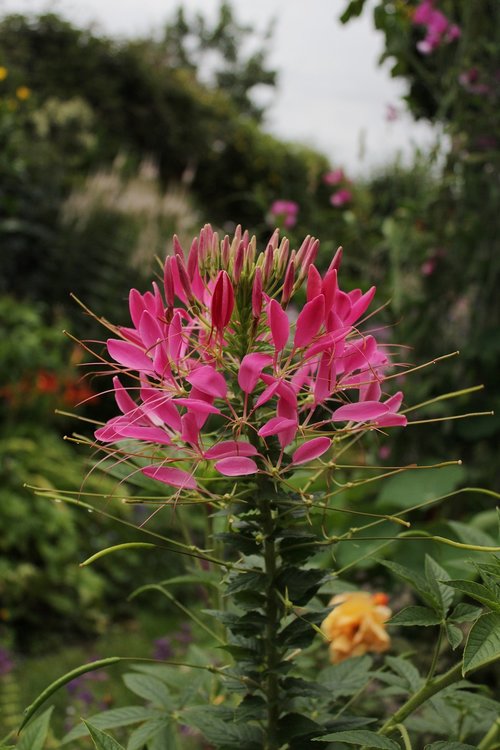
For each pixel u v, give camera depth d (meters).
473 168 3.60
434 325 3.66
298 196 5.01
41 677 3.63
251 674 1.05
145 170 8.85
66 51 10.38
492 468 3.44
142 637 4.44
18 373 5.98
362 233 4.26
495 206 3.45
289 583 1.01
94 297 7.29
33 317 6.36
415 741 1.73
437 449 3.54
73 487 5.20
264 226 4.52
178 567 5.19
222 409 1.02
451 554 2.25
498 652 0.81
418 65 3.52
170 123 11.04
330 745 1.02
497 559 0.96
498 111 3.44
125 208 7.67
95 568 5.00
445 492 3.12
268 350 1.02
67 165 8.62
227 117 11.66
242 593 1.03
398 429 3.52
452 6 3.47
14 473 5.07
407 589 2.91
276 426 0.91
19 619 4.42
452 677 1.01
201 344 0.99
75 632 4.52
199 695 1.33
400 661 1.22
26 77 9.80
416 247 3.70
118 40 10.90
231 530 1.04
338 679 1.21
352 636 1.79
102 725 1.13
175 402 0.91
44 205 7.53
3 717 2.96
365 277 4.21
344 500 3.00
